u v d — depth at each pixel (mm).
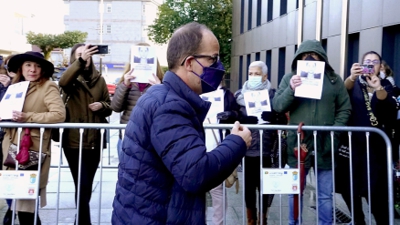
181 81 2473
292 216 4801
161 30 38531
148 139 2387
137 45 4852
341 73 8539
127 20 78188
